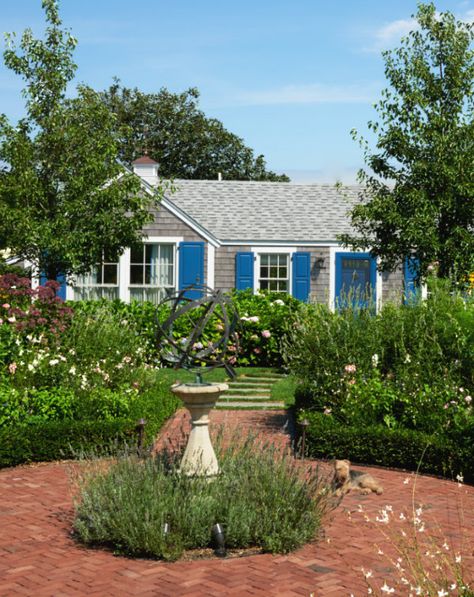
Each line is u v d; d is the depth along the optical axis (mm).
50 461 9961
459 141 15969
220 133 45188
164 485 7098
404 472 9727
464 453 9266
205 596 5648
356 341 11727
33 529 7242
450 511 7922
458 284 14133
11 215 16656
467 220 16203
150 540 6434
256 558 6496
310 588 5809
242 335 18719
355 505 8133
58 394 10812
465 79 16031
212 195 25438
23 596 5621
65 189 17609
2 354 11219
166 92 45812
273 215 24469
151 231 22719
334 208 25047
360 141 16734
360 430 10172
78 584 5875
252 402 14320
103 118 18094
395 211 16344
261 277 23422
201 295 22734
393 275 23469
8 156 17281
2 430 9734
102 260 19750
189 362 7707
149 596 5645
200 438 7492
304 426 9820
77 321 13633
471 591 5180
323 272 23453
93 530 6926
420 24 16281
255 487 7117
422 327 11688
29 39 17406
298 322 12875
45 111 17656
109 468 7605
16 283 12922
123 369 13023
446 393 10461
